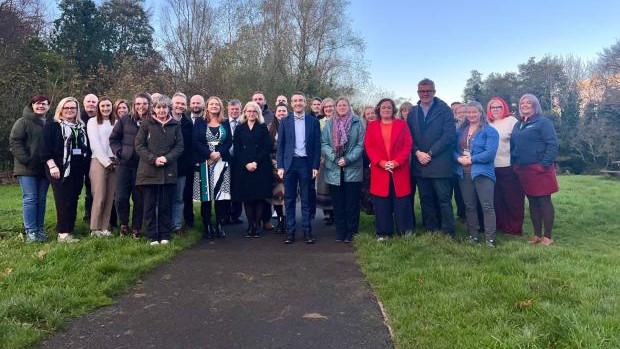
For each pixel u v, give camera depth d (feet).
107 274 16.44
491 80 170.30
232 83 91.50
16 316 12.62
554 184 22.17
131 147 21.45
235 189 22.86
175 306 14.17
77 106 21.80
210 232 22.95
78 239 21.06
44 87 65.82
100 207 21.99
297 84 99.91
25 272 15.88
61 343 11.79
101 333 12.35
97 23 112.57
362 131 22.49
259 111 23.12
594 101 101.71
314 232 24.59
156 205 21.12
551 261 17.08
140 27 136.15
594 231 26.50
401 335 11.97
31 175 20.97
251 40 98.17
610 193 43.06
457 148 22.13
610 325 11.25
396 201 22.06
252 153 22.65
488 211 21.06
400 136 21.62
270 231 24.90
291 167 22.08
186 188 24.08
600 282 14.70
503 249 19.15
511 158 23.80
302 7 109.40
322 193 26.45
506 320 12.10
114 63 103.04
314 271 17.58
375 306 14.19
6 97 60.54
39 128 20.92
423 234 21.75
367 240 21.30
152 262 18.02
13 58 65.51
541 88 150.30
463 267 16.69
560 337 11.01
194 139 22.48
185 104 22.81
